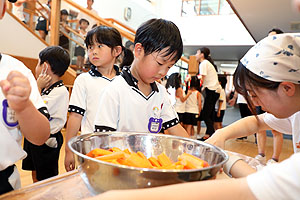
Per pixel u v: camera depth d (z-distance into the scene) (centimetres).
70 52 374
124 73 90
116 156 52
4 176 61
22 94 46
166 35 73
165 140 65
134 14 805
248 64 62
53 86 152
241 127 91
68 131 127
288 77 57
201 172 41
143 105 89
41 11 378
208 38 864
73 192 51
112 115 83
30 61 367
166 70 80
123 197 32
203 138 392
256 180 31
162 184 39
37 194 48
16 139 63
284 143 402
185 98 371
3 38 335
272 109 62
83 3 616
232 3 454
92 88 131
